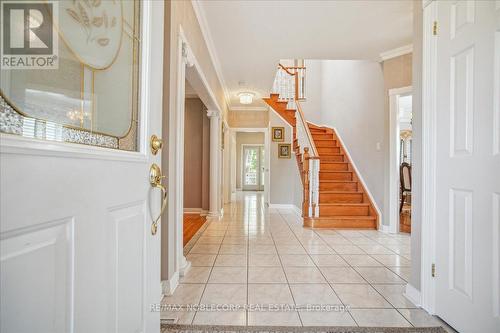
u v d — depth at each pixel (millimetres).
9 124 526
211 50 3754
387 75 4082
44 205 544
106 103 834
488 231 1314
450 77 1585
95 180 709
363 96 4934
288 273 2383
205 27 3176
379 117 4348
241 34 3402
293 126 6527
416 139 1881
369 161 4703
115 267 802
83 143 736
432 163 1721
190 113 5906
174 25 2053
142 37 1009
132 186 899
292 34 3404
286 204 6758
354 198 4875
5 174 469
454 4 1566
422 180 1791
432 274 1710
